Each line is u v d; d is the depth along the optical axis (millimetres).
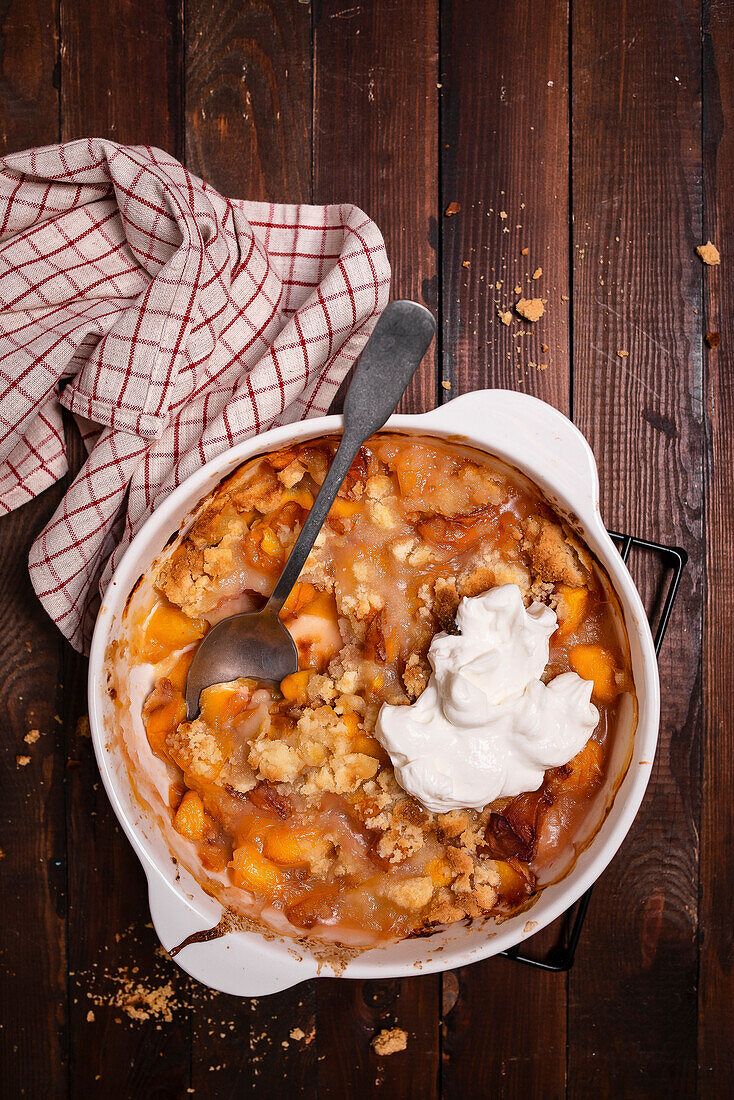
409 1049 789
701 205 786
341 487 730
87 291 753
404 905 717
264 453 715
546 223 780
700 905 790
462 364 777
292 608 736
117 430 737
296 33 778
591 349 783
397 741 695
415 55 778
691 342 785
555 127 780
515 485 732
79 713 783
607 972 790
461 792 698
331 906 730
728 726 789
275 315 753
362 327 741
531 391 779
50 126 776
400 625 726
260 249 750
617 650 728
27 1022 788
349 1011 789
